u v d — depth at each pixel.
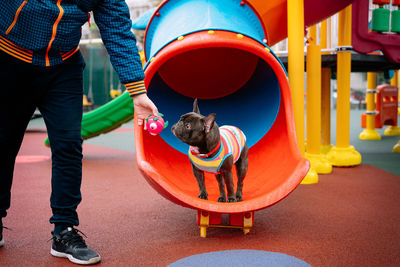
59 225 2.04
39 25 1.72
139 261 1.99
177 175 2.91
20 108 1.92
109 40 1.91
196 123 2.29
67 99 1.95
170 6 3.30
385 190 3.51
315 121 4.39
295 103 3.55
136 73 1.92
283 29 3.87
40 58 1.80
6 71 1.79
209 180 3.03
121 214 2.85
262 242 2.25
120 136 9.23
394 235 2.33
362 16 4.56
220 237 2.36
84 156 6.01
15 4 1.67
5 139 1.94
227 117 3.44
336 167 4.71
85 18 1.84
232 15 3.11
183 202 2.15
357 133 8.93
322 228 2.49
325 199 3.21
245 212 2.18
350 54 4.64
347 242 2.23
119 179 4.20
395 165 4.82
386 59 4.98
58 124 1.95
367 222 2.60
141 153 2.35
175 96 3.45
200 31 2.65
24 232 2.44
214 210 2.16
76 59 1.98
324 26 5.35
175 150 3.17
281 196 2.19
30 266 1.92
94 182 4.04
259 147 3.15
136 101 1.95
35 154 6.19
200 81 3.54
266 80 3.21
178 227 2.55
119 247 2.19
